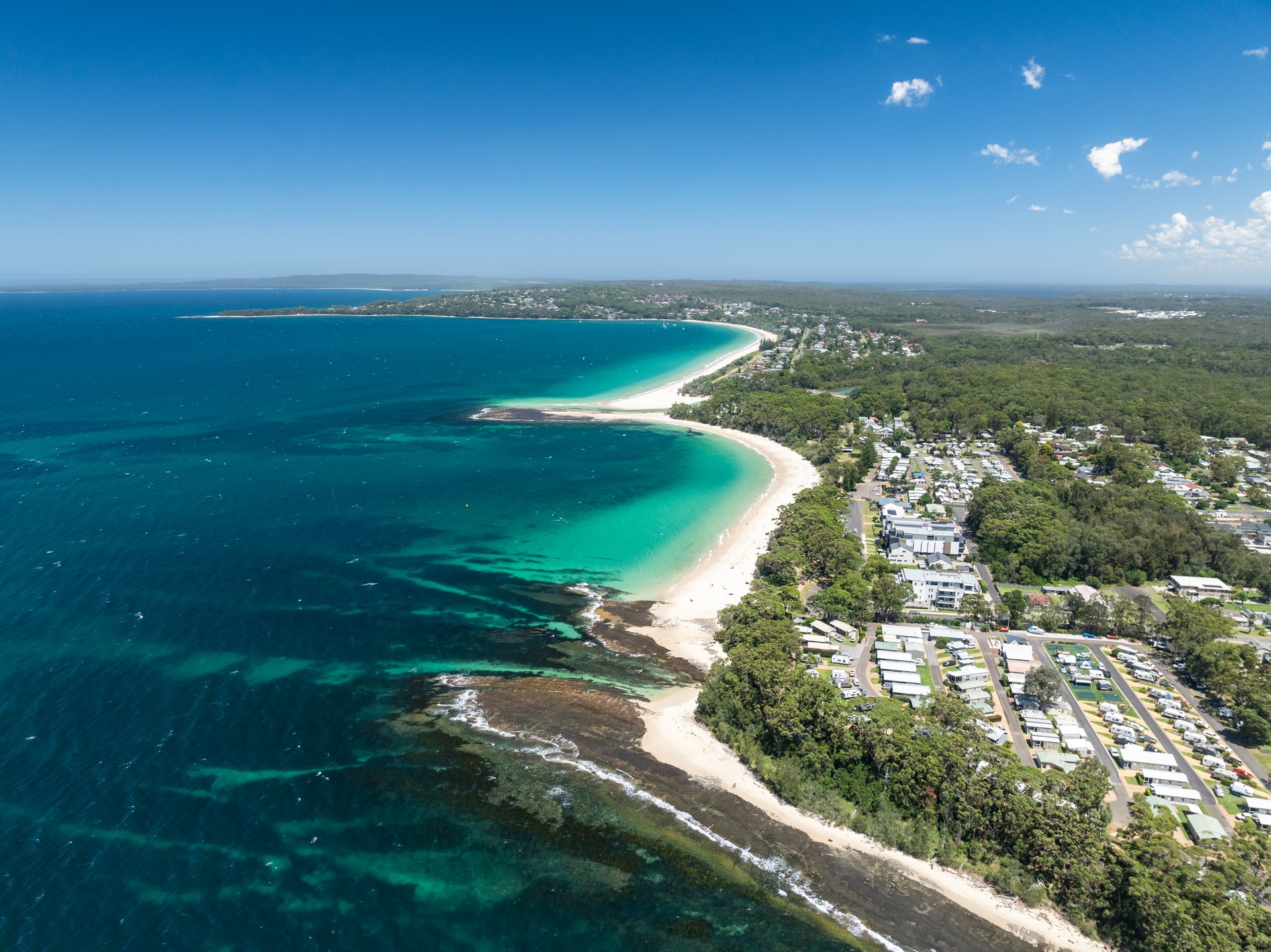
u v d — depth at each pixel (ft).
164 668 389.39
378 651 422.82
